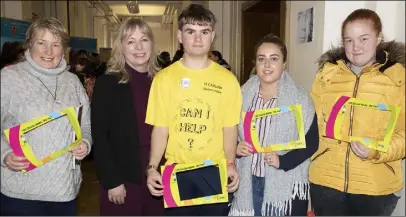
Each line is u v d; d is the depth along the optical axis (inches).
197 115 63.6
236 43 289.3
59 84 65.5
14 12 327.9
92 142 69.9
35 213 64.5
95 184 173.2
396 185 70.3
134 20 70.9
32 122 60.4
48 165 63.3
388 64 66.4
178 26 64.9
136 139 69.9
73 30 429.7
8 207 64.4
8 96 61.1
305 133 69.2
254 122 68.3
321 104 73.0
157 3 396.2
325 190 71.8
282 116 69.8
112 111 69.1
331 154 70.9
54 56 63.6
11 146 59.8
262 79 70.2
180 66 65.5
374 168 68.1
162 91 64.6
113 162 68.7
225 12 323.3
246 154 69.0
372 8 118.6
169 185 63.7
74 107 66.3
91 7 434.3
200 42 62.4
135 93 71.4
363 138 65.4
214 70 65.2
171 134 64.8
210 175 64.2
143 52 69.9
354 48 66.1
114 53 71.0
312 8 134.7
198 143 63.7
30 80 62.6
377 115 66.2
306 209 73.1
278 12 275.9
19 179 62.9
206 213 67.7
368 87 67.0
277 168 68.7
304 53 142.7
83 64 160.2
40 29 62.1
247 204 72.4
